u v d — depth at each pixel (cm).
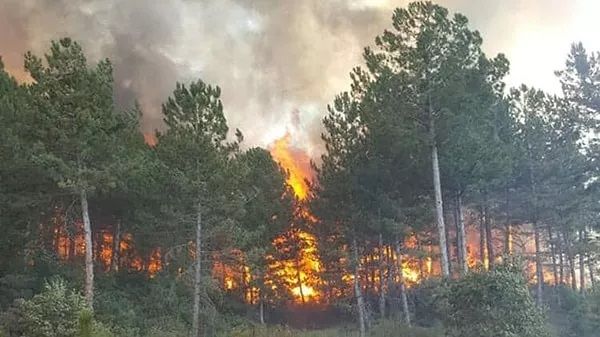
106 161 2375
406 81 2650
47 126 2236
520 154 3372
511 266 2020
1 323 1881
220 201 2667
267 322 4053
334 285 4072
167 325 2667
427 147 2695
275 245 4116
